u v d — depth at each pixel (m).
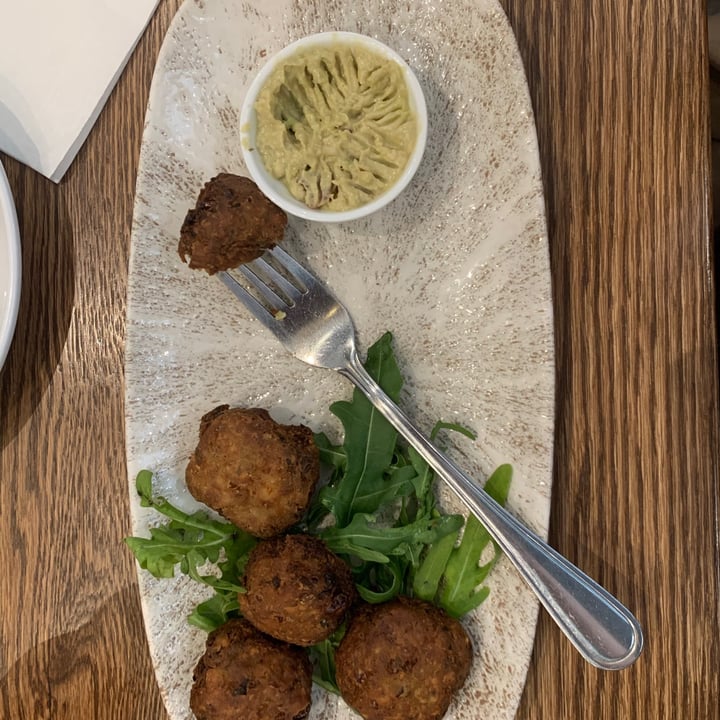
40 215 0.30
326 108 0.26
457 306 0.27
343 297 0.28
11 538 0.30
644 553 0.26
